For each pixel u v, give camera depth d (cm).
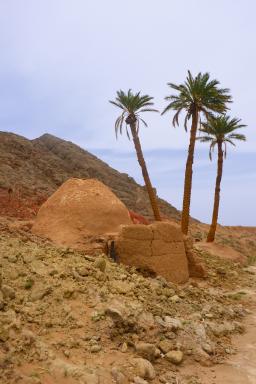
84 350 693
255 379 722
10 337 645
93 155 7200
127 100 2823
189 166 2605
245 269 2191
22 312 736
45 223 1468
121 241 1336
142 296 984
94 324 773
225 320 1055
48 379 581
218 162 3017
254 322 1096
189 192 2594
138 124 2886
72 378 599
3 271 848
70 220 1413
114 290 936
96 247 1298
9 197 3319
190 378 705
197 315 994
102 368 651
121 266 1244
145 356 729
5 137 5922
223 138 2969
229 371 752
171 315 934
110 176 6500
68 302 822
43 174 5275
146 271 1348
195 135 2622
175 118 2672
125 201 5631
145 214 5353
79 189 1498
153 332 816
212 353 821
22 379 552
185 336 848
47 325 726
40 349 643
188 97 2589
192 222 5691
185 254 1534
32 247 1085
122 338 761
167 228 1449
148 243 1370
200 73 2591
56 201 1511
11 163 4938
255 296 1470
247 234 5562
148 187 2856
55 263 983
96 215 1423
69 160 6450
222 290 1522
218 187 3022
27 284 825
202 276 1639
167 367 734
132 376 657
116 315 793
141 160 2869
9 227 1384
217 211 3041
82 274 965
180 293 1166
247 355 839
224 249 2792
